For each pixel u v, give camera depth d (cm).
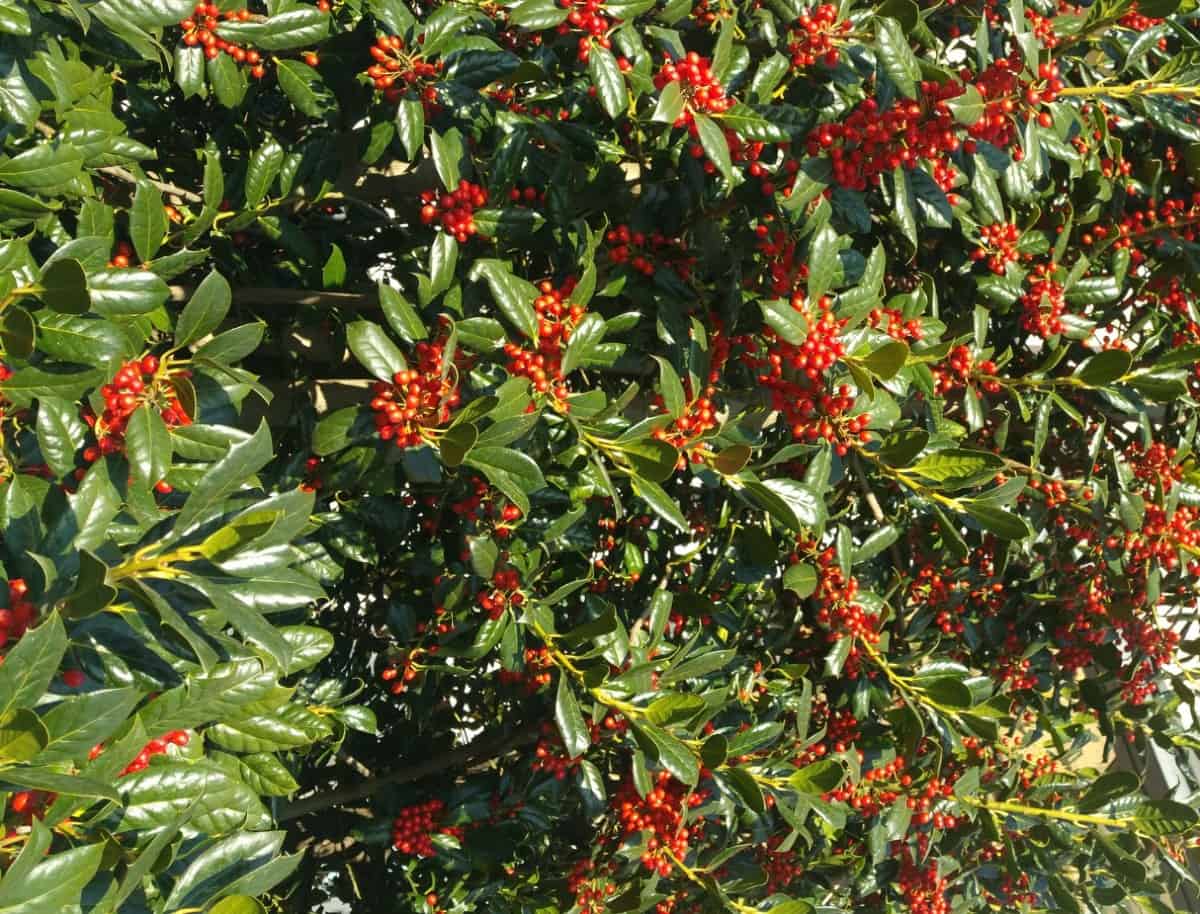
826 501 519
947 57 431
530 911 472
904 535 559
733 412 422
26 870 160
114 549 215
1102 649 558
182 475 260
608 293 393
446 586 417
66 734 177
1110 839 541
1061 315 452
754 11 379
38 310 240
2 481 226
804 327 319
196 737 255
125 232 341
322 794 497
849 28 342
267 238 427
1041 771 561
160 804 229
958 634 582
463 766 545
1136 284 504
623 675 359
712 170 365
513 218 365
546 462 405
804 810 407
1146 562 497
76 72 302
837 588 459
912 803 499
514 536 423
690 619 523
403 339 327
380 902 509
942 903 577
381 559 483
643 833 421
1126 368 423
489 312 377
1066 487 489
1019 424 528
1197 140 415
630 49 321
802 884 552
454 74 349
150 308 260
